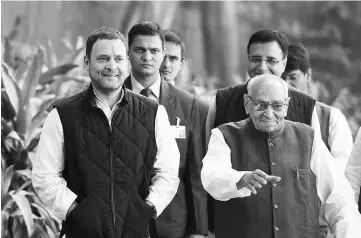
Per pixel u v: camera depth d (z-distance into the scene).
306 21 30.88
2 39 9.27
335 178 5.22
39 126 7.89
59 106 5.12
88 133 5.06
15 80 7.74
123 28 16.62
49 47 8.96
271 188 5.23
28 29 21.47
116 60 5.04
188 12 32.81
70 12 27.16
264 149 5.28
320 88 14.38
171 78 7.14
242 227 5.26
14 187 7.57
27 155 7.62
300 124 5.40
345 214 5.10
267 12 32.59
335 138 6.27
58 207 5.00
